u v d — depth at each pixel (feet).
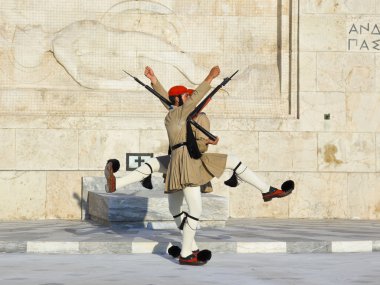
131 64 48.88
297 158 48.08
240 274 25.14
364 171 48.26
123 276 24.59
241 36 49.60
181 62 49.16
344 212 48.03
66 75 48.44
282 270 26.09
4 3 48.29
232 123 47.91
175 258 29.45
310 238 33.58
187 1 49.57
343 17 48.70
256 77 49.26
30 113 47.34
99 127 47.26
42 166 46.85
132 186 46.70
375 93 48.60
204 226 39.65
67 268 26.53
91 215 45.55
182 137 27.50
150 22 49.37
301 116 48.26
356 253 31.53
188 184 27.20
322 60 48.60
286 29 49.29
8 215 46.44
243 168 28.02
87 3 48.88
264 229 38.73
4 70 48.06
